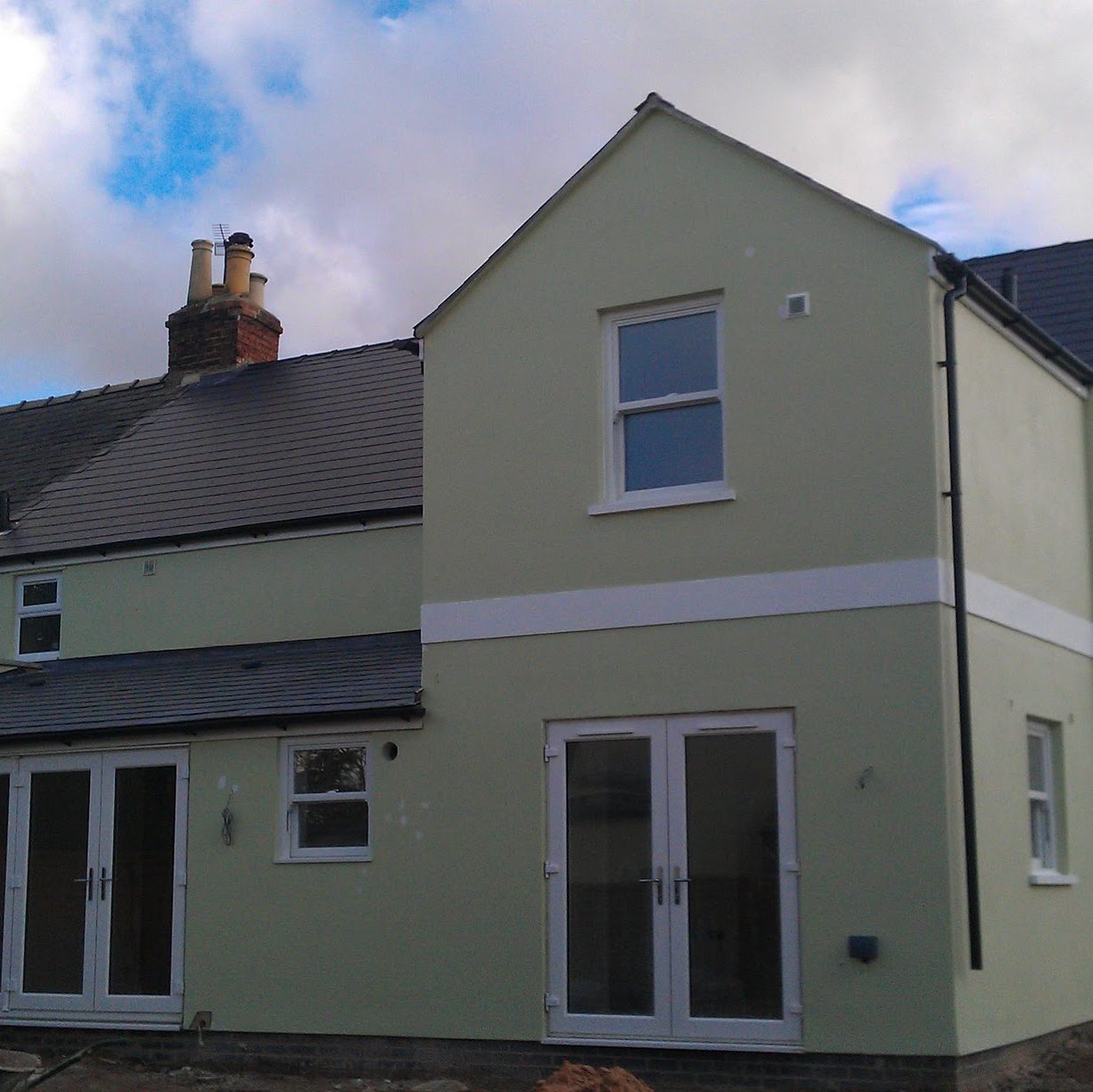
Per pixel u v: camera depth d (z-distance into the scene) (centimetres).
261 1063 1348
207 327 2334
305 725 1383
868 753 1141
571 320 1320
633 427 1297
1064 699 1377
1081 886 1358
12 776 1530
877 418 1183
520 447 1325
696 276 1266
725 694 1202
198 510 1867
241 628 1769
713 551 1227
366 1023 1306
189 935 1404
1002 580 1266
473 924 1274
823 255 1221
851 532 1177
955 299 1204
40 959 1483
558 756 1268
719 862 1187
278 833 1383
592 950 1227
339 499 1772
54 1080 1297
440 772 1314
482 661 1311
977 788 1169
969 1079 1089
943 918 1095
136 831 1459
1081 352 1608
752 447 1226
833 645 1169
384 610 1692
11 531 1977
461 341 1368
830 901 1135
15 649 1909
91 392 2395
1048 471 1402
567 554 1288
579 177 1327
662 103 1297
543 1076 1222
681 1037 1173
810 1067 1123
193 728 1423
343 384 2089
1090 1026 1333
